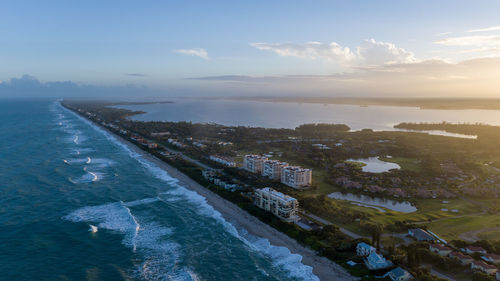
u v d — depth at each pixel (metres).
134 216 123.81
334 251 95.19
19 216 120.00
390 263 86.88
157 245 101.81
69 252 95.62
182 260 93.31
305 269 88.81
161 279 83.69
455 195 154.00
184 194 153.12
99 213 124.88
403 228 111.25
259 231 113.69
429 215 126.50
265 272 87.81
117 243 101.81
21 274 84.31
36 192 147.12
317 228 112.19
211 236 109.25
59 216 121.06
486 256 89.62
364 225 111.88
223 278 84.81
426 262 89.12
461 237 105.69
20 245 98.88
